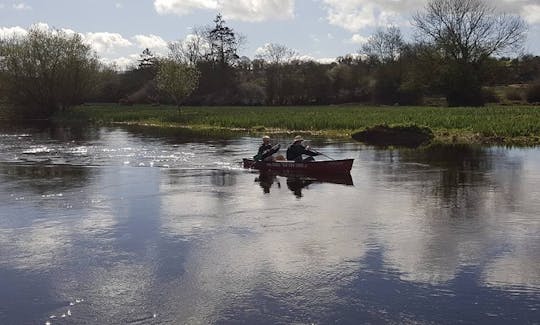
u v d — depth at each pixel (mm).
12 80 63406
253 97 87562
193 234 11539
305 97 86312
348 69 90625
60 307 8031
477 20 65625
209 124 47281
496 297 8172
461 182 17234
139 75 108250
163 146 30516
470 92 66375
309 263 9680
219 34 93312
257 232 11633
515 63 72438
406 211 13359
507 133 30688
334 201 14617
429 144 29281
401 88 73938
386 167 20781
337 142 31312
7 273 9359
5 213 13578
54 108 66750
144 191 16375
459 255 10000
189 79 56531
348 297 8242
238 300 8203
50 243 11016
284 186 16969
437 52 67375
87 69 67688
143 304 8117
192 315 7738
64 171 20656
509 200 14453
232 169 20859
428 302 8023
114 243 10969
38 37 64000
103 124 54031
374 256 10008
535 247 10398
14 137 38188
